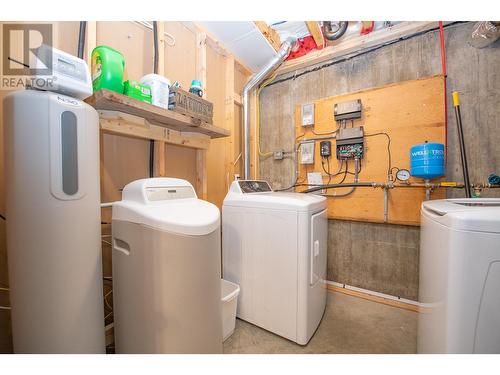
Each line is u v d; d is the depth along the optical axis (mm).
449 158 1647
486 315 725
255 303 1475
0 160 975
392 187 1768
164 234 848
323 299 1594
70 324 809
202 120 1511
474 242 732
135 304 914
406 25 1716
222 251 1625
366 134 1897
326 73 2141
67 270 797
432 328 912
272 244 1388
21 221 748
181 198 1147
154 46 1449
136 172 1464
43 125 746
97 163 906
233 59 2199
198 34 1835
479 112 1559
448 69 1651
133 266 912
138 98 1164
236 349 1282
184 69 1789
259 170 2543
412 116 1722
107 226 1313
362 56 1964
